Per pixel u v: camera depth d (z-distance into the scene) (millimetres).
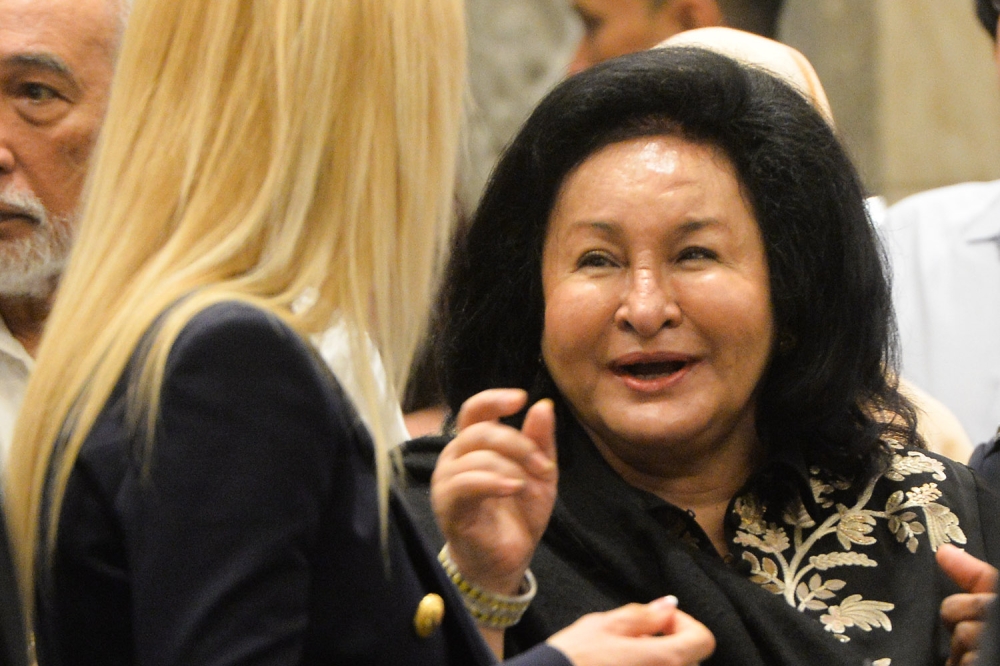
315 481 4922
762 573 7617
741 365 7488
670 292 7402
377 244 5418
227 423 4789
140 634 4699
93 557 4930
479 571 5941
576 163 7711
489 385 8148
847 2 18547
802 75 9984
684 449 7633
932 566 7668
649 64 7660
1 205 7926
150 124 5426
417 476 7727
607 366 7465
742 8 12211
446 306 8227
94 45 8055
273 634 4715
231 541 4715
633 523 7492
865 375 8023
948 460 8312
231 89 5367
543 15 17516
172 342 4883
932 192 12602
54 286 8305
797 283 7668
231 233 5258
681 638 5613
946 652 7465
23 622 4430
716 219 7477
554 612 7191
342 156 5391
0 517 4477
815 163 7734
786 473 7859
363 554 5051
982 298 11828
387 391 5445
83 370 5117
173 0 5492
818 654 7078
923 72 18469
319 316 5230
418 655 5188
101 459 4938
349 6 5379
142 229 5320
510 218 8008
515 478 5734
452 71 5645
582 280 7527
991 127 18469
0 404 8180
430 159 5598
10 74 7902
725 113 7578
